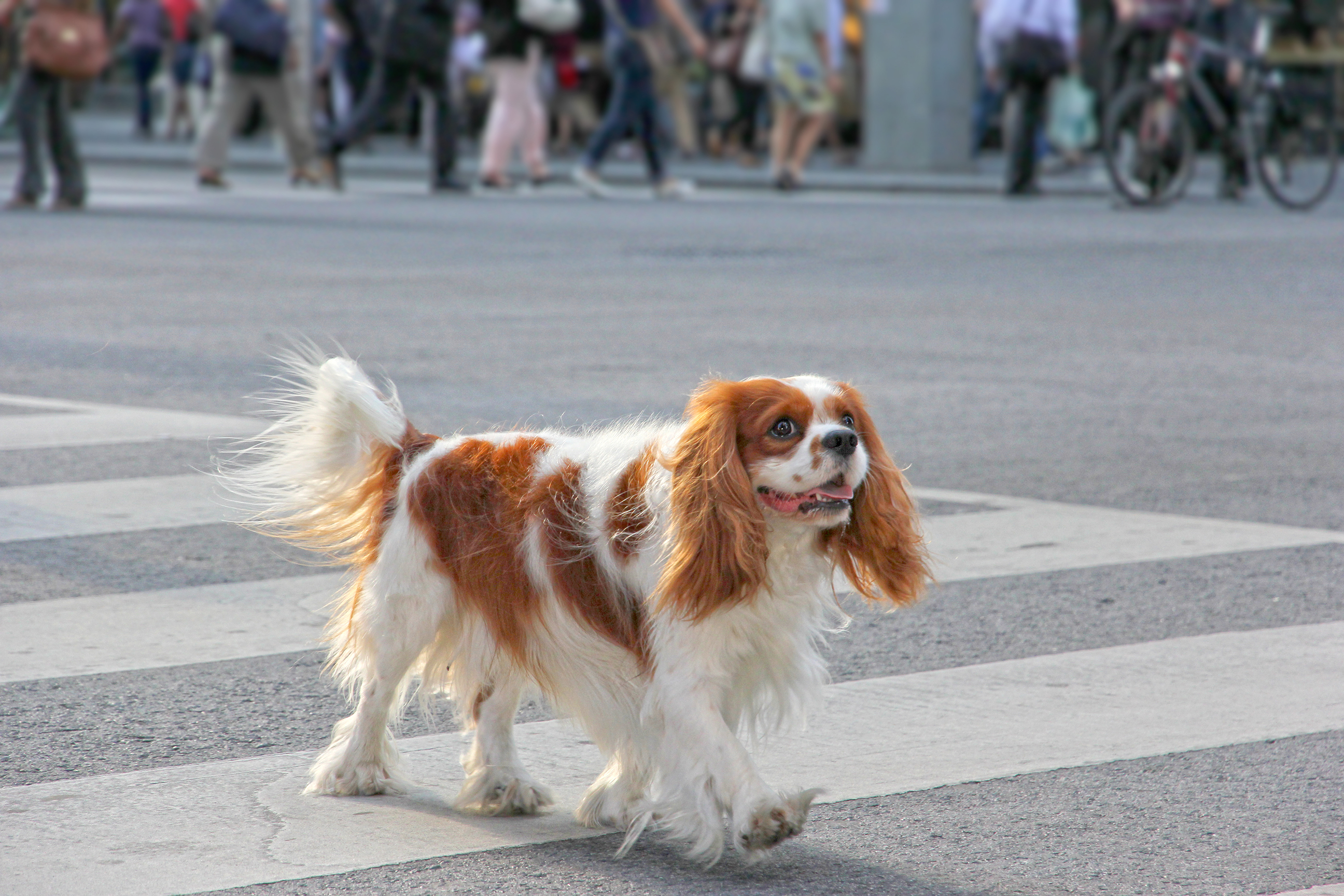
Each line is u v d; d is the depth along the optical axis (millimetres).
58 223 26406
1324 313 17859
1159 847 5523
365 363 14453
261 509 6461
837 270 21406
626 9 32844
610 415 12180
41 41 27609
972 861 5434
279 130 34812
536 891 5227
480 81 45156
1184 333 16625
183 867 5363
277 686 7160
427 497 5848
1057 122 40031
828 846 5570
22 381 13781
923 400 13250
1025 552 9227
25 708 6855
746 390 5344
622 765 5832
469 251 23281
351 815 5879
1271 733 6570
